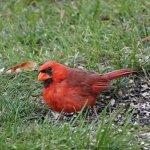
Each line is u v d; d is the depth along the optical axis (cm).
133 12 1399
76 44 1312
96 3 1422
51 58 1262
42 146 954
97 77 1073
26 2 1518
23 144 959
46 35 1359
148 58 1234
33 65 1230
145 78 1192
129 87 1169
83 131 978
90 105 1072
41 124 1040
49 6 1486
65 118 1087
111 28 1343
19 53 1296
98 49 1275
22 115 1097
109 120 1010
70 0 1500
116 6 1425
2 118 1070
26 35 1366
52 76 1050
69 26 1380
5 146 960
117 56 1234
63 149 954
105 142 945
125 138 961
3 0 1548
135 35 1312
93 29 1351
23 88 1182
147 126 1038
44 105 1132
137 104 1120
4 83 1192
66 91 1045
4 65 1260
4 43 1348
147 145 965
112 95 1152
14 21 1441
